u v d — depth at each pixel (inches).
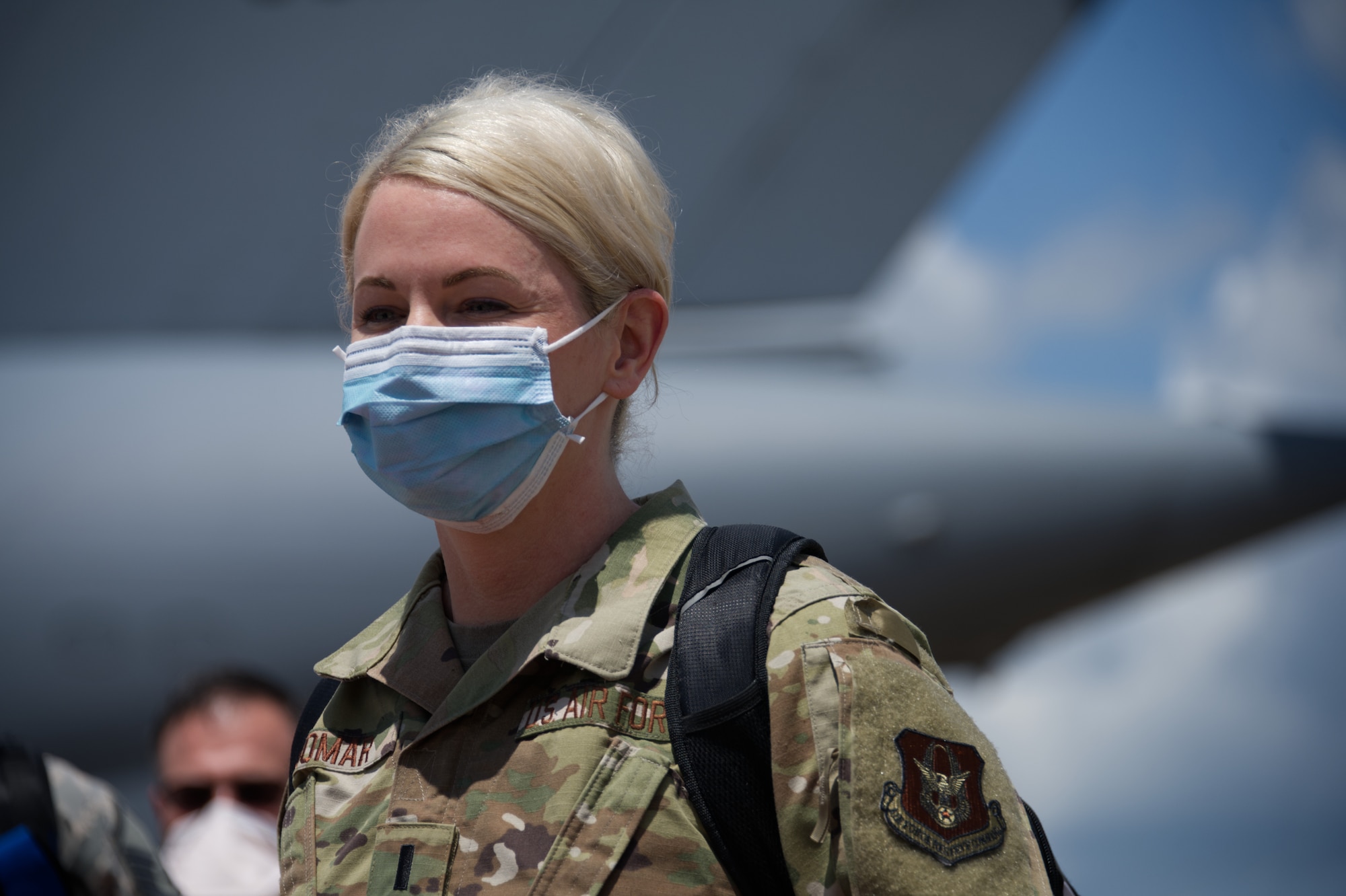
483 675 80.7
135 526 407.8
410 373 82.9
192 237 436.1
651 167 95.2
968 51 522.6
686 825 72.6
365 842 80.4
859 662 74.2
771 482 453.7
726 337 499.2
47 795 101.3
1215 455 494.9
